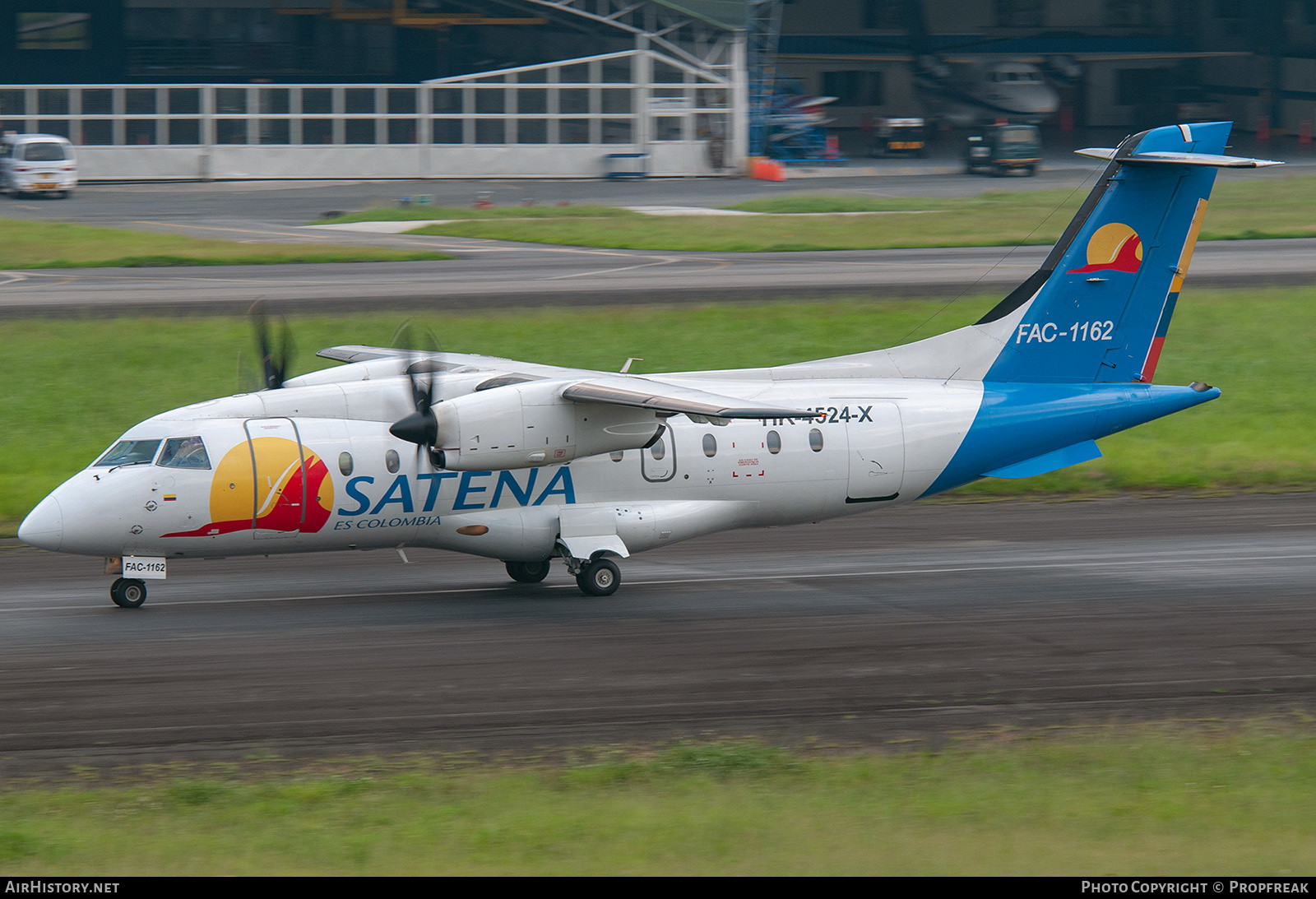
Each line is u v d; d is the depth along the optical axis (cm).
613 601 6406
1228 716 4684
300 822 3656
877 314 13925
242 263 16312
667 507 6675
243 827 3612
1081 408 7231
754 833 3478
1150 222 7312
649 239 18788
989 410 7112
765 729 4559
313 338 12450
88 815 3734
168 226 19500
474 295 14400
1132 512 8581
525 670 5203
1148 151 7225
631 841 3425
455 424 5969
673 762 4178
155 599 6372
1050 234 19125
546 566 6881
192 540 6097
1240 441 10819
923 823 3562
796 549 7631
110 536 5972
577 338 12825
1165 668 5269
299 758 4234
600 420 6234
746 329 13325
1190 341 13512
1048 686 5044
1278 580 6744
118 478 5997
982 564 7162
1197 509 8662
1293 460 10056
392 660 5322
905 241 18725
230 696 4841
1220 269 16425
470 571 7150
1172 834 3466
